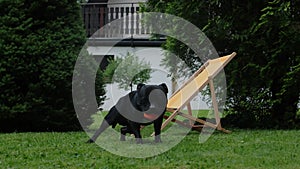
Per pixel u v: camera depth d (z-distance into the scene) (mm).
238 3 15461
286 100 15695
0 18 14445
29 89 14414
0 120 14453
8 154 9648
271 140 11672
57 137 12547
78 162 8703
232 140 11672
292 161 8766
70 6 15188
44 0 14711
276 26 14727
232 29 15656
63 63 14547
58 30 14836
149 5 17641
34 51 14344
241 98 15977
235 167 8203
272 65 15195
